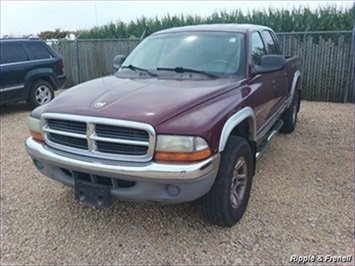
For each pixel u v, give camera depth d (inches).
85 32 569.3
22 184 174.2
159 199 109.8
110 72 491.8
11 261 115.5
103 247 121.8
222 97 126.3
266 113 170.4
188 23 469.1
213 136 110.0
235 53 155.7
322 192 156.6
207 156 108.3
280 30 404.8
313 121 285.7
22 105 395.5
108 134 112.3
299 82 255.6
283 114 237.9
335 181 167.9
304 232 125.9
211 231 128.2
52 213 144.7
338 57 356.5
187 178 104.5
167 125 106.1
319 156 203.0
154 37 182.7
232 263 111.4
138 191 110.0
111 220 138.2
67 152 121.0
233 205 128.3
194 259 114.0
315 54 366.3
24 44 354.9
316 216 136.1
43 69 363.9
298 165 189.5
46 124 127.0
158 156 106.4
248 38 163.9
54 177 129.0
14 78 339.3
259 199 150.9
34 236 129.1
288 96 225.8
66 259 116.1
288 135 247.0
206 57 156.2
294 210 141.1
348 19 376.5
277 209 142.2
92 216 141.5
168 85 135.1
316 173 178.1
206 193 114.6
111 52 482.6
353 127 265.1
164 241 123.7
